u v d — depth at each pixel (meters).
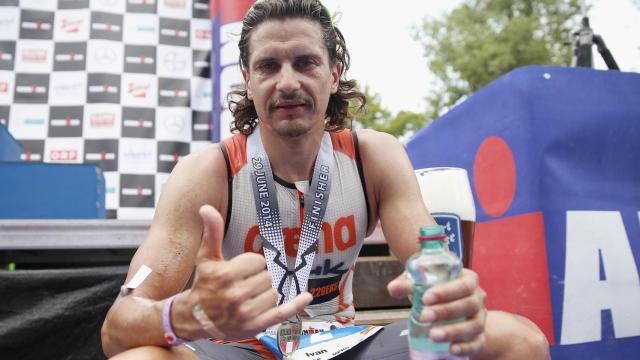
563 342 1.89
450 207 1.88
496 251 2.20
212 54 3.16
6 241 2.07
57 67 3.56
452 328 0.94
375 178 1.60
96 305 2.01
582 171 2.05
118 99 3.58
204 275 1.00
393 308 2.46
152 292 1.29
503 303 2.13
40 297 1.96
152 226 1.44
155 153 3.59
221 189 1.54
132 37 3.66
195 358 1.22
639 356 1.98
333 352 1.37
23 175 2.45
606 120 2.09
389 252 2.84
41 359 1.94
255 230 1.54
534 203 1.98
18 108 3.48
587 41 3.15
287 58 1.44
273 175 1.56
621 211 2.06
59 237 2.11
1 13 3.54
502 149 2.18
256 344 1.51
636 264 2.03
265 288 1.01
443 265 1.01
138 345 1.13
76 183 2.50
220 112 3.02
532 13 15.43
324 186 1.55
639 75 2.18
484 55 15.26
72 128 3.51
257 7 1.52
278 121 1.45
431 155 2.85
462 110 2.52
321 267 1.56
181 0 3.76
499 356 1.14
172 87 3.67
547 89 2.05
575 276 1.95
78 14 3.62
